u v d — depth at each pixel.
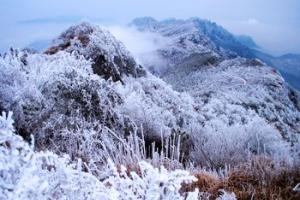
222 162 4.50
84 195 1.81
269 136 5.81
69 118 4.28
